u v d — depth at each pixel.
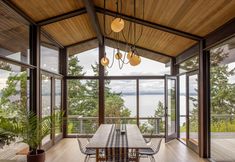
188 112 6.21
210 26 4.30
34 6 4.25
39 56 5.16
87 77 7.44
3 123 3.18
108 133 4.40
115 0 4.33
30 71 4.93
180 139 7.00
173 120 7.31
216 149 4.68
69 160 4.79
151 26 5.23
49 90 6.25
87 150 4.09
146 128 7.40
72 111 7.47
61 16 5.04
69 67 7.53
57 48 7.20
